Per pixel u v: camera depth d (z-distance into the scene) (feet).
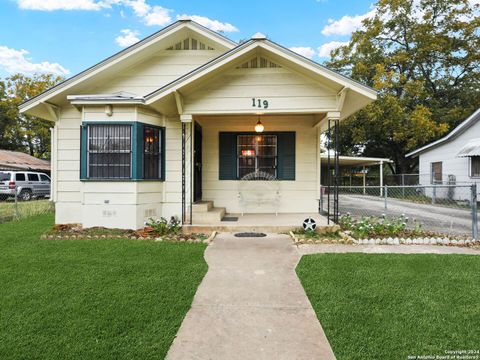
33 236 19.65
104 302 9.72
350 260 14.23
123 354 7.09
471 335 7.91
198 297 10.41
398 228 19.95
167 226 20.79
